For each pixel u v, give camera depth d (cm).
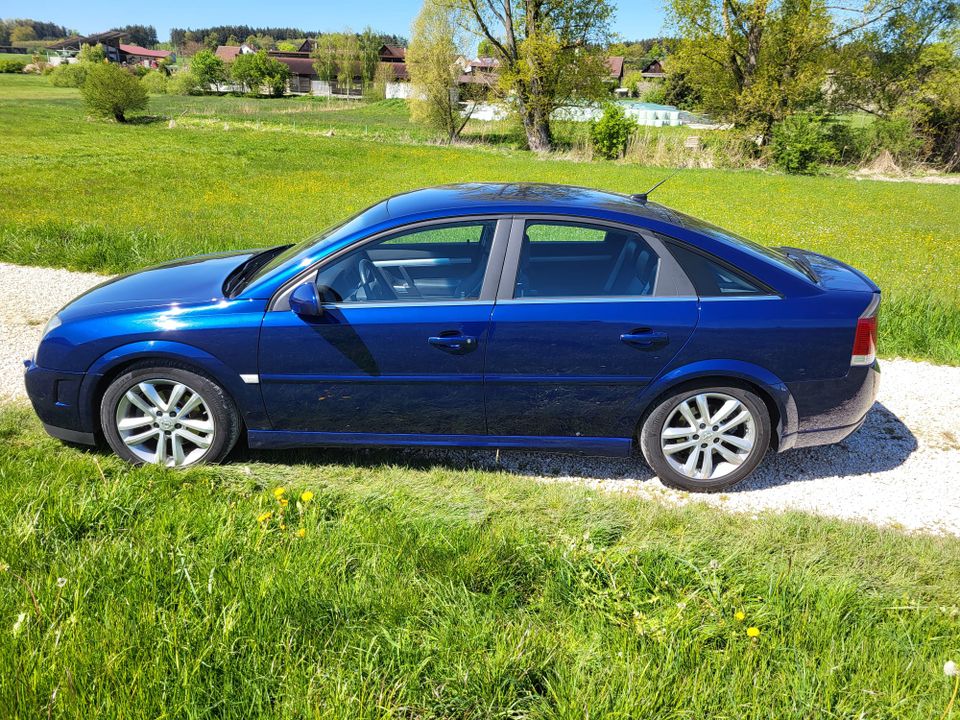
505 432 385
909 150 3206
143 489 340
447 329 361
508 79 3541
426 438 387
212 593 262
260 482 371
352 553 299
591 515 348
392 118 5544
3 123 3528
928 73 3266
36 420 436
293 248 425
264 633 243
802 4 3106
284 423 383
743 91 3269
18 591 258
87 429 386
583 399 373
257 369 369
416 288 378
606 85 3756
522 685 230
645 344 362
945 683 238
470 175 2409
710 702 224
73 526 307
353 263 378
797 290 371
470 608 264
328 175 2267
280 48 15875
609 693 224
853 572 309
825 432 387
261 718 211
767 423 380
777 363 367
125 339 368
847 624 266
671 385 370
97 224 1107
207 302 374
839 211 1866
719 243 375
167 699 216
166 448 390
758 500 390
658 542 325
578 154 3462
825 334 367
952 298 802
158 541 294
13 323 651
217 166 2373
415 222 373
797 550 327
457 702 222
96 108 3991
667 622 260
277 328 364
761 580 288
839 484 411
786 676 234
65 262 877
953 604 292
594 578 289
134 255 881
